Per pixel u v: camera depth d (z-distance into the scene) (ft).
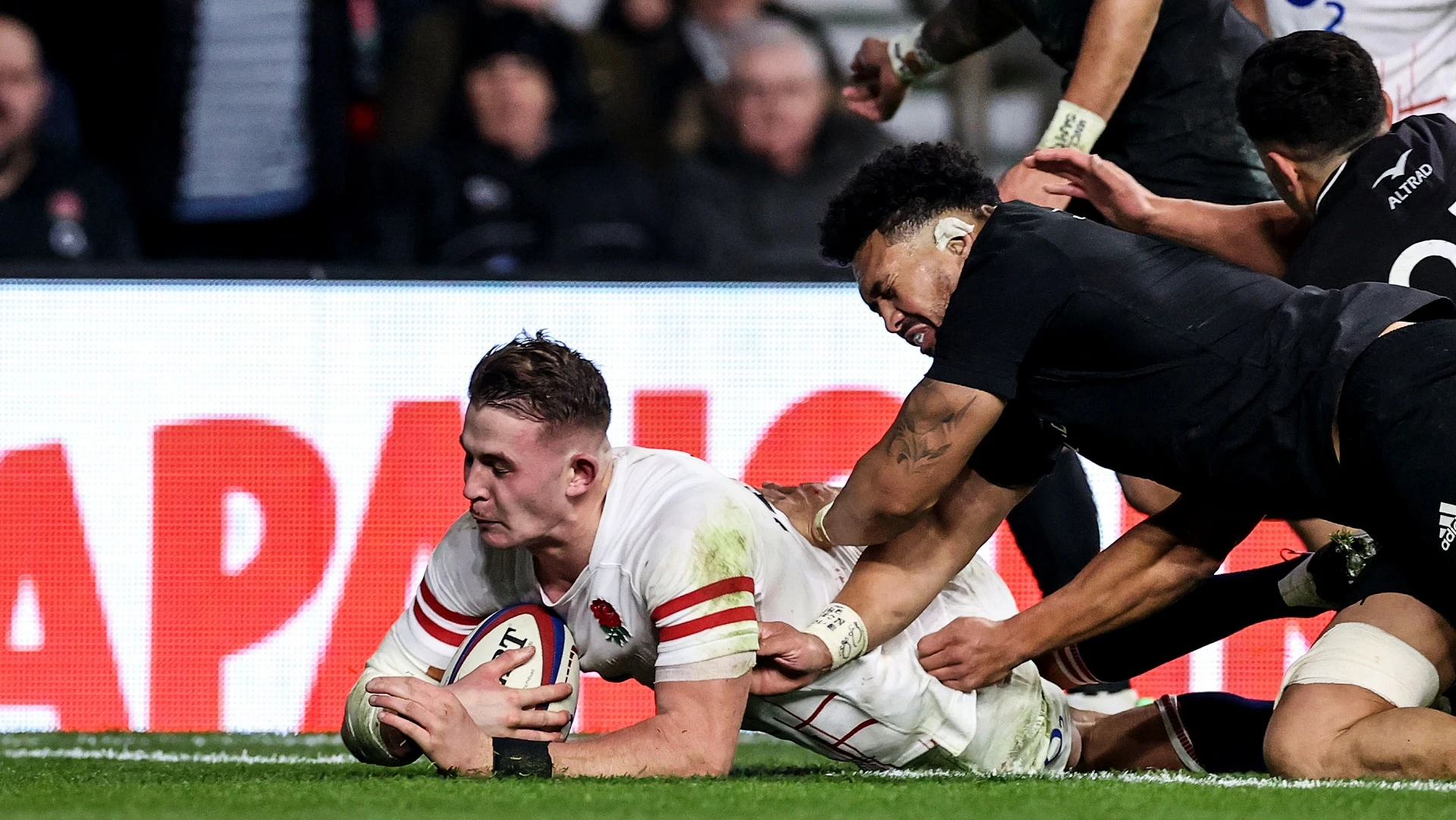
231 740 49.24
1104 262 30.71
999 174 87.20
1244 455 30.27
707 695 29.35
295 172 82.43
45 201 77.25
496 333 53.01
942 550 32.45
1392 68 49.75
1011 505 33.09
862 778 31.71
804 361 52.95
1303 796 27.89
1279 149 36.50
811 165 83.71
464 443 29.30
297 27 82.89
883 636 31.86
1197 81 43.50
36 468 52.29
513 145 81.76
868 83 50.19
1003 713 33.96
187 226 82.53
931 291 31.91
